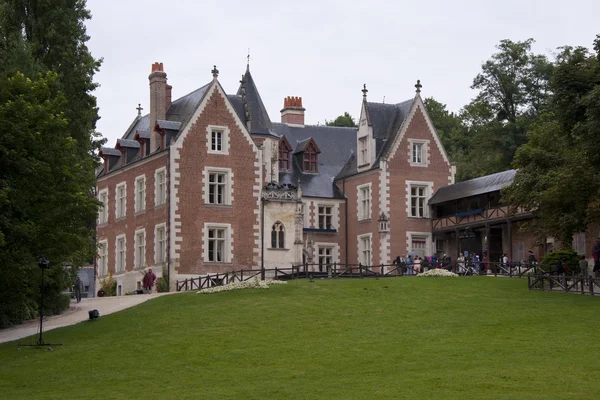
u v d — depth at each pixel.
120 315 35.78
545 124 44.91
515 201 43.97
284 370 25.30
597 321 30.14
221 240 55.19
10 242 31.28
